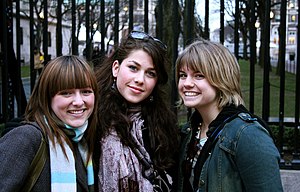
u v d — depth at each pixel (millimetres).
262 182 1859
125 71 2328
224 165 1979
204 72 2074
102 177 2197
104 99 2316
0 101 5234
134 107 2393
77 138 2033
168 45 6172
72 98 1990
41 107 1992
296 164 3629
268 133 1981
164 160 2334
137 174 2221
